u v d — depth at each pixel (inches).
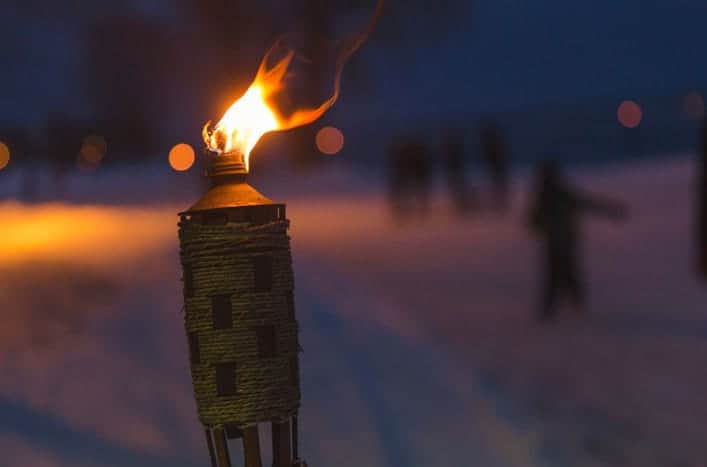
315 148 2096.5
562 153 2169.0
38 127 1640.0
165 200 1486.2
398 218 1192.2
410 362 346.6
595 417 275.4
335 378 316.5
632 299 518.9
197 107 2028.8
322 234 1008.2
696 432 260.1
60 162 1630.2
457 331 427.5
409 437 246.5
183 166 1847.9
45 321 355.9
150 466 205.2
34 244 622.2
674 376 333.1
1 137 1590.8
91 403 253.4
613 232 892.0
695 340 396.5
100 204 1385.3
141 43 2158.0
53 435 222.5
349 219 1222.3
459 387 309.7
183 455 217.9
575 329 434.6
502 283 607.5
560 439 252.5
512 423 268.4
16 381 272.7
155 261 574.6
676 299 511.2
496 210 1224.2
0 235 706.8
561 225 482.6
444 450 239.5
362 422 261.7
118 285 466.9
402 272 660.7
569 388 314.5
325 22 1897.1
